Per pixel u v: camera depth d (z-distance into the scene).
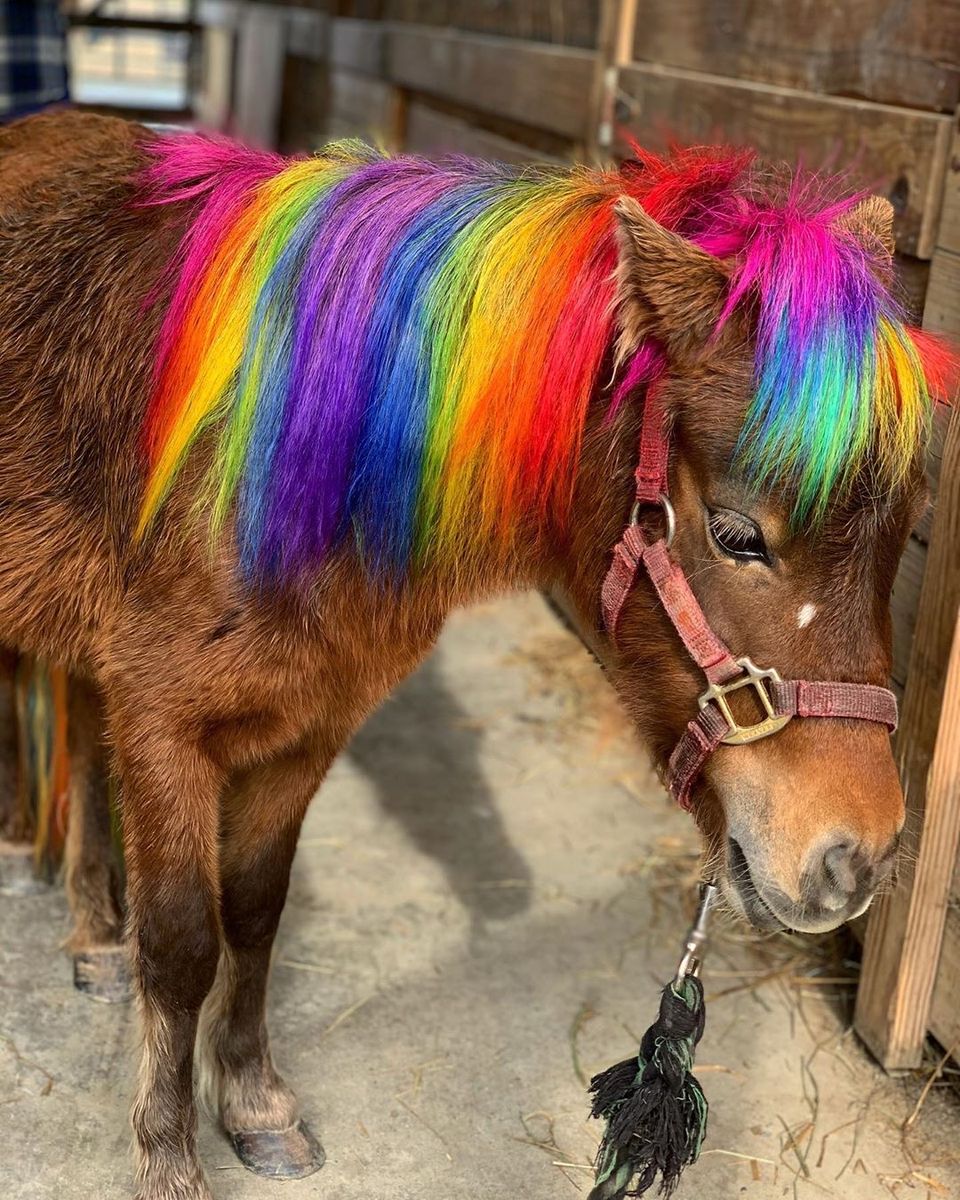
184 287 1.62
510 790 2.93
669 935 2.46
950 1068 2.14
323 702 1.70
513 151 3.58
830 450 1.30
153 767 1.65
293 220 1.59
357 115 5.16
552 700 3.34
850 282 1.36
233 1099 1.89
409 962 2.33
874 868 1.40
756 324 1.37
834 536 1.35
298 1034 2.13
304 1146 1.88
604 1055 2.14
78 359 1.70
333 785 2.89
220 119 7.15
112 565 1.68
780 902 1.42
